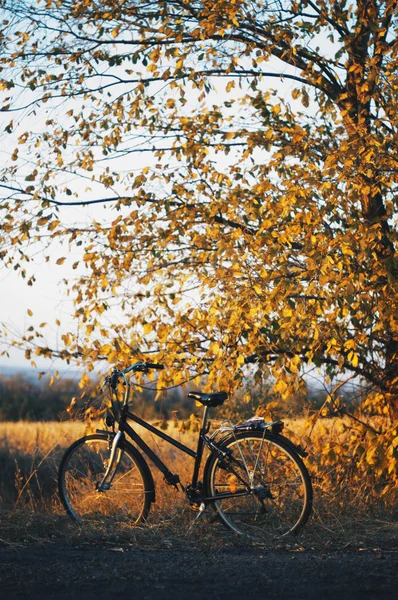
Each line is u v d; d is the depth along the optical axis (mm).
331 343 5766
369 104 7266
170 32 6727
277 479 5441
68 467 5906
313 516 5645
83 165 6934
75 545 5078
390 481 6098
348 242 5461
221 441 5480
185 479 6398
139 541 5152
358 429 6465
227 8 6527
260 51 6602
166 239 6508
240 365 6062
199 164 6719
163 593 3797
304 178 5867
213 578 4074
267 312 5656
